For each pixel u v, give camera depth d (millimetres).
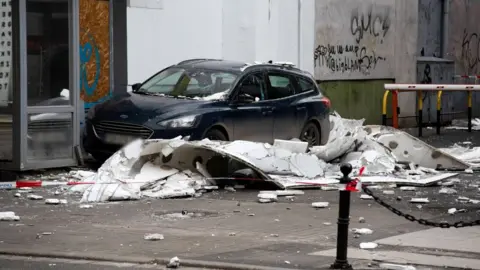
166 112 16250
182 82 17578
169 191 14359
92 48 18812
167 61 20297
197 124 16281
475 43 32688
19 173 16281
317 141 19188
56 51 16703
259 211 13078
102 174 14719
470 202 14164
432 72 30078
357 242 10797
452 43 31328
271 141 17906
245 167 15461
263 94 17891
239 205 13586
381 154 17328
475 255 10055
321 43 24547
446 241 10844
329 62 24938
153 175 14766
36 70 16391
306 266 9367
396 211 10445
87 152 17234
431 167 18172
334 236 11219
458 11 31625
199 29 20984
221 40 21547
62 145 16875
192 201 13930
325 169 16547
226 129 16844
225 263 9469
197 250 10266
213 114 16578
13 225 11820
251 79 17719
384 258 9805
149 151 14906
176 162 15117
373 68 26812
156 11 19969
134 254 10055
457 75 31531
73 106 16953
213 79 17500
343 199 9219
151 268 9445
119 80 19391
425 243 10711
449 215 12953
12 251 10203
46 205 13430
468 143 24172
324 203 13547
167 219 12375
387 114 27531
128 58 19422
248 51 22047
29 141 16297
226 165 15414
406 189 15445
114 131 16469
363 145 17562
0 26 16156
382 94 27312
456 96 31469
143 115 16234
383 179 16156
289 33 23422
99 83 19016
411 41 28562
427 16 30156
